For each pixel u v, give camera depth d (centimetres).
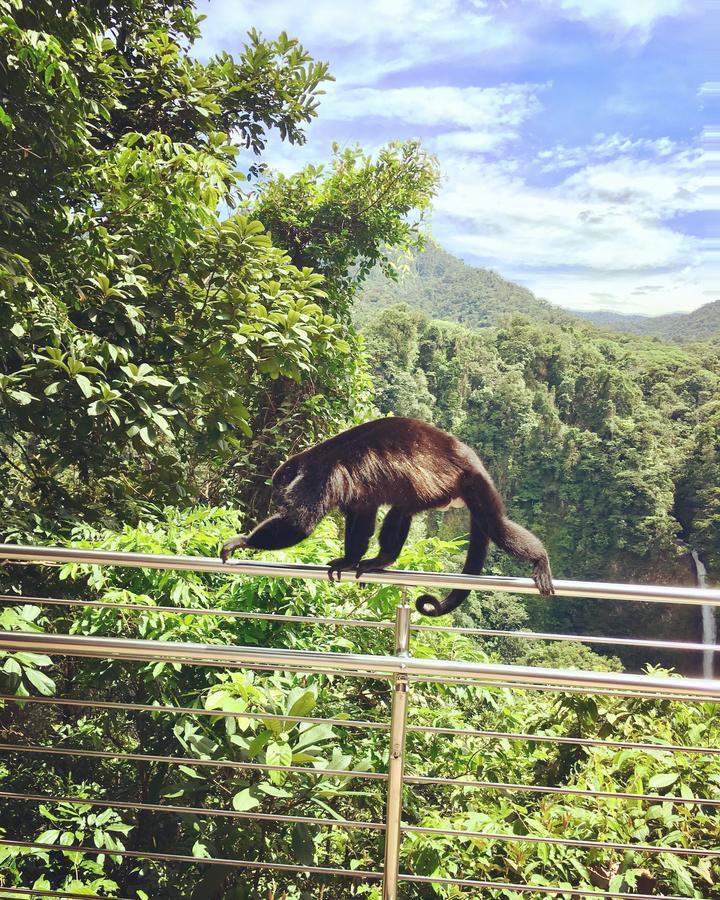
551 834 261
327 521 477
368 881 289
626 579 5419
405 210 1070
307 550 382
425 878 214
